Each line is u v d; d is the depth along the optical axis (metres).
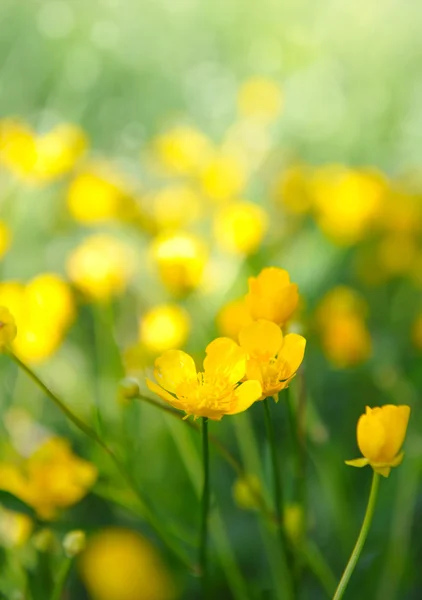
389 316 0.78
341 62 1.29
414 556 0.60
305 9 1.41
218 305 0.65
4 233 0.57
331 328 0.60
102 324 0.68
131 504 0.55
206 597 0.53
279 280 0.50
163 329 0.58
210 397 0.49
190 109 1.20
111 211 0.68
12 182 0.76
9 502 0.54
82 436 0.62
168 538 0.53
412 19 1.36
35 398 0.65
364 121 1.15
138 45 1.28
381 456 0.48
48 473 0.54
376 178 0.79
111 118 1.16
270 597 0.57
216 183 0.81
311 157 1.13
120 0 1.32
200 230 0.81
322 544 0.60
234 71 1.26
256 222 0.64
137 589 0.53
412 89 1.21
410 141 1.10
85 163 0.93
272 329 0.49
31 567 0.56
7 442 0.60
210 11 1.38
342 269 0.82
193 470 0.58
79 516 0.61
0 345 0.50
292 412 0.53
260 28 1.35
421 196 0.82
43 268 0.80
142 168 0.99
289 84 1.19
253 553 0.60
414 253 0.78
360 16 1.37
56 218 0.84
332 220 0.72
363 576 0.59
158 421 0.62
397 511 0.58
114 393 0.62
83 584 0.58
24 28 1.28
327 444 0.59
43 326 0.57
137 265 0.70
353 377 0.67
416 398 0.64
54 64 1.20
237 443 0.64
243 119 0.99
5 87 1.18
